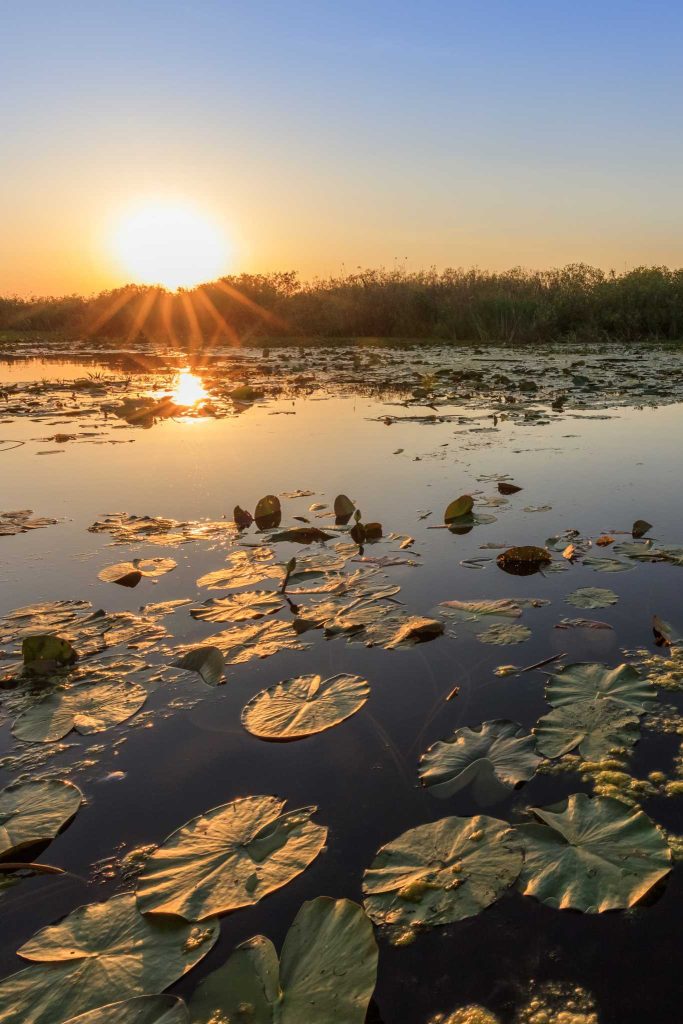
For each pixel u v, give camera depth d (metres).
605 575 2.27
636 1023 0.86
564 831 1.17
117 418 6.18
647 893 1.04
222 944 1.00
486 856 1.12
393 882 1.09
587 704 1.54
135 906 1.07
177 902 1.07
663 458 3.91
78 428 5.65
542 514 2.94
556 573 2.30
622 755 1.37
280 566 2.45
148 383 9.12
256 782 1.35
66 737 1.52
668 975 0.92
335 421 5.68
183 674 1.75
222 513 3.11
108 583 2.34
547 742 1.42
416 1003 0.90
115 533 2.86
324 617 2.03
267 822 1.23
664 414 5.56
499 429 5.04
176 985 0.94
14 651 1.89
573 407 6.08
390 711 1.56
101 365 12.54
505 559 2.42
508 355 12.05
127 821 1.26
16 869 1.15
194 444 4.78
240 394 7.25
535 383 7.80
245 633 1.95
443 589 2.21
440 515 2.98
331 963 0.94
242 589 2.27
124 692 1.67
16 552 2.65
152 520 3.02
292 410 6.43
